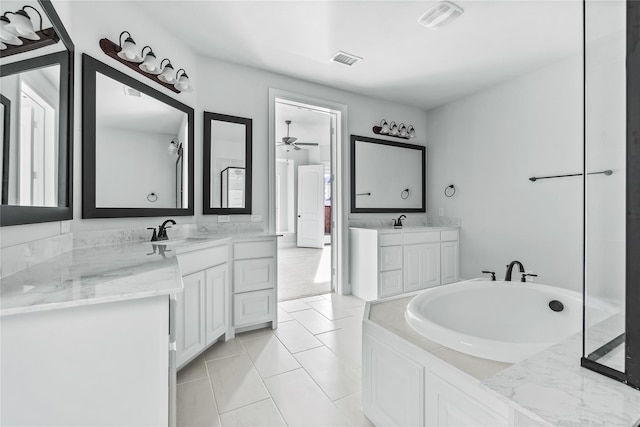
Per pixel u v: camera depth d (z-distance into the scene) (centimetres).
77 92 164
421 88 351
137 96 203
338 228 359
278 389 167
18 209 102
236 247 237
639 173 54
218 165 276
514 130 324
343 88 349
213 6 208
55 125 135
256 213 298
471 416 94
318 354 208
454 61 287
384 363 132
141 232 206
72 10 160
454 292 183
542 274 300
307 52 269
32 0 113
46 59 125
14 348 75
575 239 276
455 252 378
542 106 300
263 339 233
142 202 206
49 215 128
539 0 204
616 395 56
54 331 78
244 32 238
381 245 319
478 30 238
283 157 736
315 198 721
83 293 82
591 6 62
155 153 217
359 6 209
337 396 161
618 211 60
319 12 215
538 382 62
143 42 211
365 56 277
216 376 180
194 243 191
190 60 259
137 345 85
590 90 63
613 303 61
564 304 178
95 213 173
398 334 128
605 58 60
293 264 529
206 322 199
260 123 301
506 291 194
